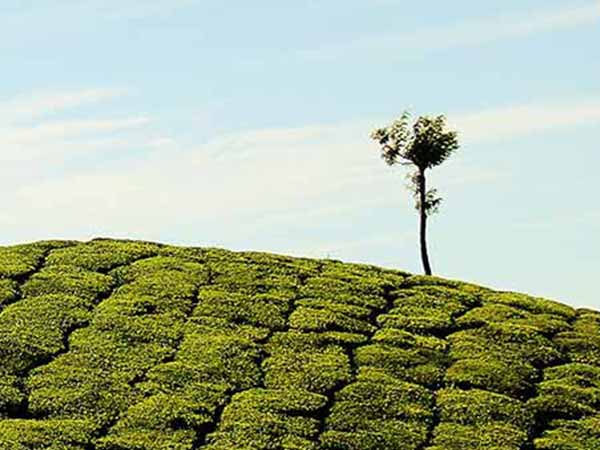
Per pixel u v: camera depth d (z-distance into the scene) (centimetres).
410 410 4253
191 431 4041
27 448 3838
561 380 4653
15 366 4403
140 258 5606
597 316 5494
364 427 4125
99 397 4228
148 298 5019
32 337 4600
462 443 4066
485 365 4662
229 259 5666
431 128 7469
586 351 4966
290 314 4997
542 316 5316
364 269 5828
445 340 4938
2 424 4003
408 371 4569
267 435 4025
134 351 4566
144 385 4316
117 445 3922
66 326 4741
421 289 5516
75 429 4000
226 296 5091
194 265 5491
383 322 5044
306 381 4406
